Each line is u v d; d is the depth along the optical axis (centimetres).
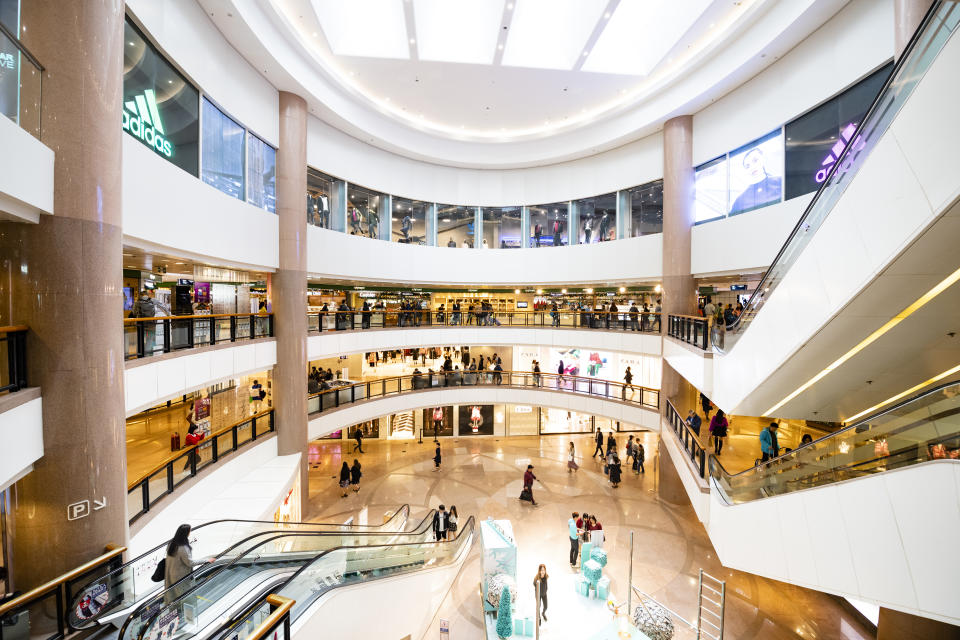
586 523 1115
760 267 1098
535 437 2120
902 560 411
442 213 1766
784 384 658
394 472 1636
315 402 1310
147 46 719
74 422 444
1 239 420
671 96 1305
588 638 801
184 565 478
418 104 1481
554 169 1736
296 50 1115
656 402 1438
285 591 525
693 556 1104
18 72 389
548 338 1700
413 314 1659
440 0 1154
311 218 1340
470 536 1109
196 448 841
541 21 1203
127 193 639
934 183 328
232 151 991
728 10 1033
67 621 414
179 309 1001
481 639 863
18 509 431
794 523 562
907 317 463
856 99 876
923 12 683
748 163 1146
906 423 414
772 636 825
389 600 719
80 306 446
